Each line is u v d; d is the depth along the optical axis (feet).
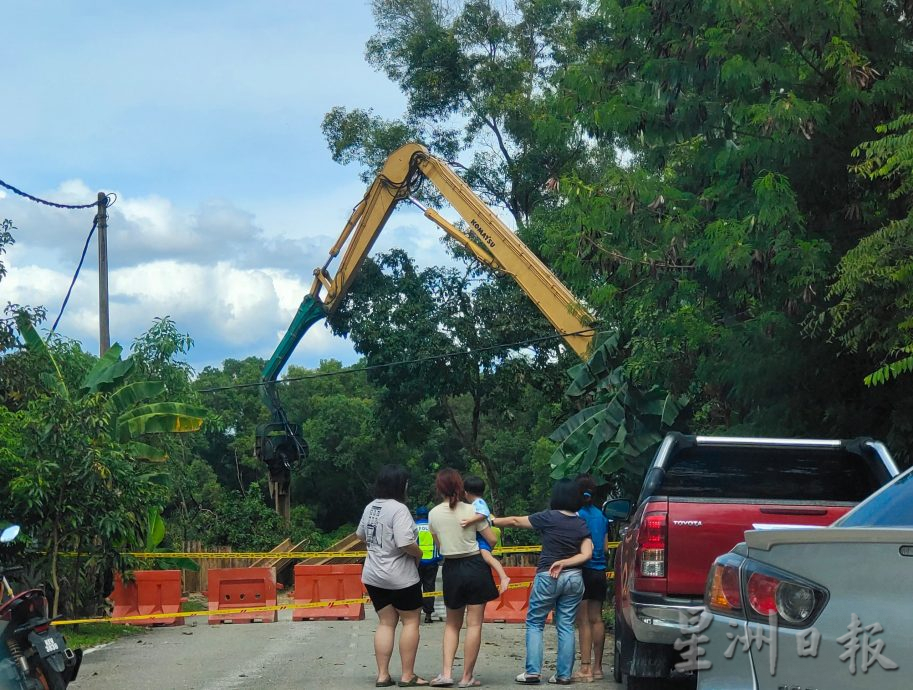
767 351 38.45
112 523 50.08
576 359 118.52
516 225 126.82
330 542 131.44
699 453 29.40
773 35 38.40
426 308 119.44
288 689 30.50
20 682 22.04
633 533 26.37
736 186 40.29
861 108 36.86
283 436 98.99
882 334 31.32
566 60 124.67
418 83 128.36
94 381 60.23
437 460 222.07
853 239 38.32
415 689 29.84
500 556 92.48
